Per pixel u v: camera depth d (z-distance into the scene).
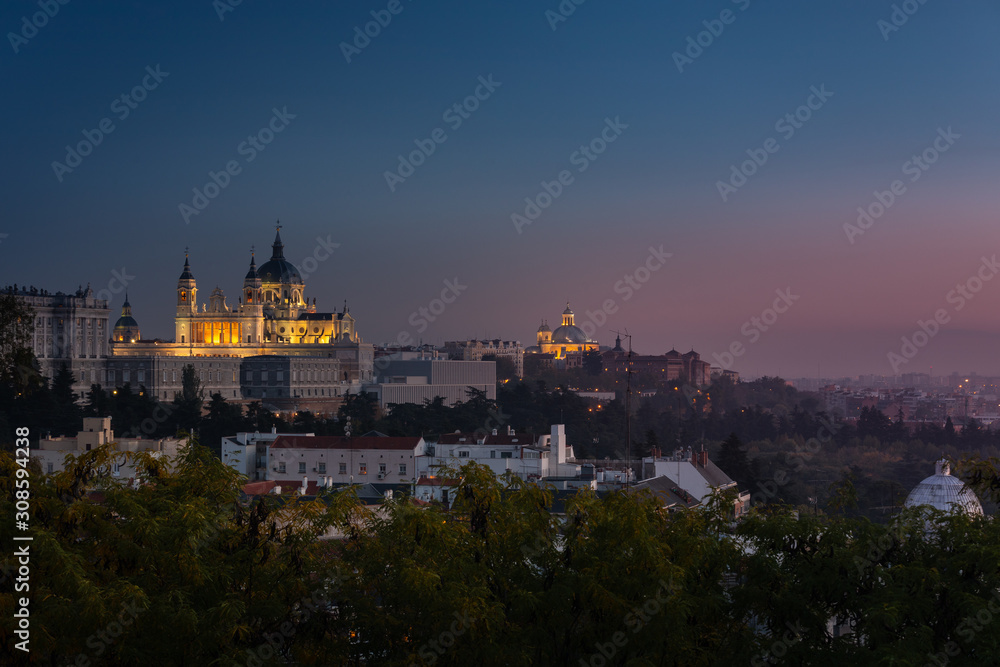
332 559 84.38
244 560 78.94
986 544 79.56
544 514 83.81
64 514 78.75
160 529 77.44
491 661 75.56
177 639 73.62
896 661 71.38
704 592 82.62
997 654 74.06
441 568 77.81
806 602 80.50
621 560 80.06
